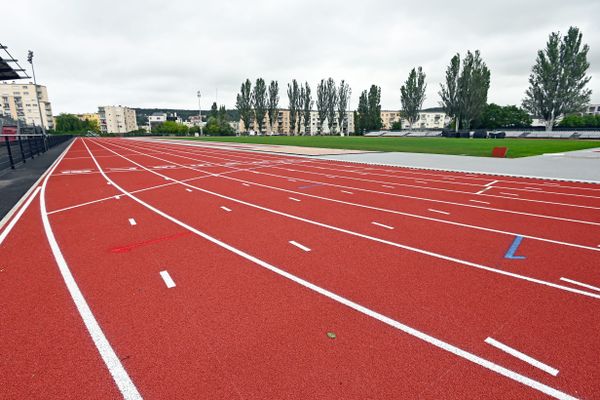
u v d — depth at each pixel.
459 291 4.59
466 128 69.19
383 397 2.82
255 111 102.38
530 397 2.83
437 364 3.21
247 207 9.38
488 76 66.62
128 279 4.98
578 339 3.56
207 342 3.55
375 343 3.52
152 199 10.45
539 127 68.69
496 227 7.51
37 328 3.81
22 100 116.31
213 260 5.66
